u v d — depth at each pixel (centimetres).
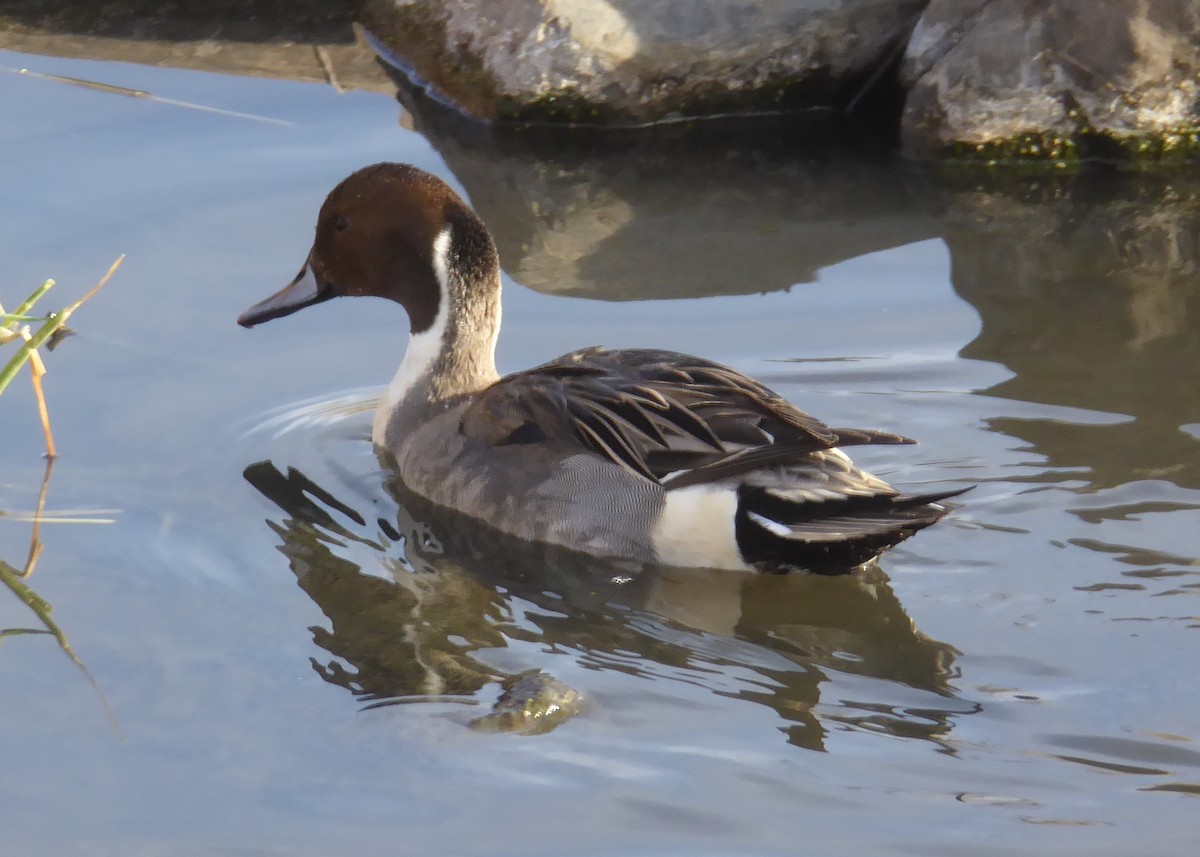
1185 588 961
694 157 1678
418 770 809
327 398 1242
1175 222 1512
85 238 1428
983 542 1016
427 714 855
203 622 951
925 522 948
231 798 791
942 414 1174
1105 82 1606
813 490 981
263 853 751
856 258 1450
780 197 1588
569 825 766
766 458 986
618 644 936
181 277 1378
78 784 802
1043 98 1622
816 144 1711
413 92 1766
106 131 1628
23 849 755
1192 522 1028
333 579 1007
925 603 961
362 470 1154
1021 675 887
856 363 1253
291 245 1430
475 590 1002
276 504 1096
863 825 764
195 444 1162
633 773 804
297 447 1175
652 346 1293
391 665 907
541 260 1450
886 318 1332
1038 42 1612
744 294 1382
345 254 1224
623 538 1037
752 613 977
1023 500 1056
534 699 858
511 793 789
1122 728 835
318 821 773
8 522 1050
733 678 897
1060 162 1644
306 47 1842
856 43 1714
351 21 1881
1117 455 1109
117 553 1023
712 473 1010
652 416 1031
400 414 1184
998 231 1502
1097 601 952
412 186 1194
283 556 1031
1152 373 1225
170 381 1241
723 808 776
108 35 1834
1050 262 1435
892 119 1744
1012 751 819
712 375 1049
